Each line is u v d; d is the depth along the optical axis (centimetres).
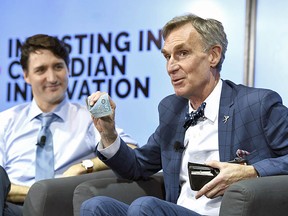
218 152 311
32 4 497
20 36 498
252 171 287
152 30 463
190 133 321
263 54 431
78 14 484
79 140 393
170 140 332
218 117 313
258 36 433
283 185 275
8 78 495
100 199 286
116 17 474
